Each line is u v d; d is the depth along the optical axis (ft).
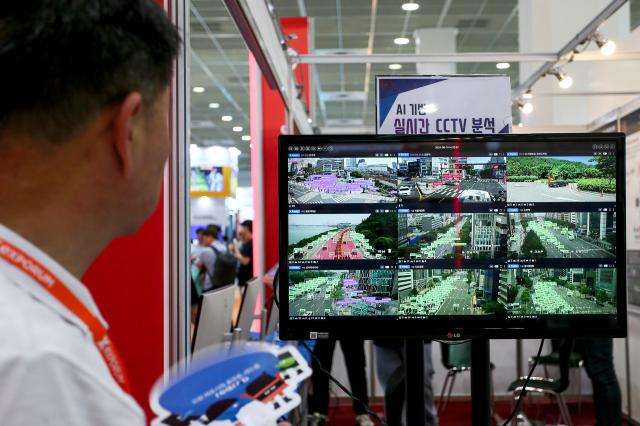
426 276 5.17
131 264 5.38
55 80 1.61
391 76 6.28
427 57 11.75
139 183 1.88
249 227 25.62
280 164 5.13
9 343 1.33
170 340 5.43
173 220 5.45
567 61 11.64
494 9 28.76
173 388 2.10
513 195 5.19
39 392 1.31
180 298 5.53
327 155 5.16
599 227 5.21
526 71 23.27
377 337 5.15
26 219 1.67
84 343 1.52
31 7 1.62
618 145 5.19
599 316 5.21
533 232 5.19
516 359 16.20
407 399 5.33
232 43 30.53
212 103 45.19
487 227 5.19
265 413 2.24
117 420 1.42
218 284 23.25
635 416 14.20
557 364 13.93
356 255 5.16
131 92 1.75
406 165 5.18
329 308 5.14
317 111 50.93
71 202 1.73
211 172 38.37
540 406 16.05
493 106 6.32
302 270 5.13
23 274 1.54
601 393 12.09
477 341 5.26
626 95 16.83
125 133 1.75
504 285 5.18
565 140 5.18
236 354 2.28
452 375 14.97
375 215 5.16
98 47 1.66
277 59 12.23
